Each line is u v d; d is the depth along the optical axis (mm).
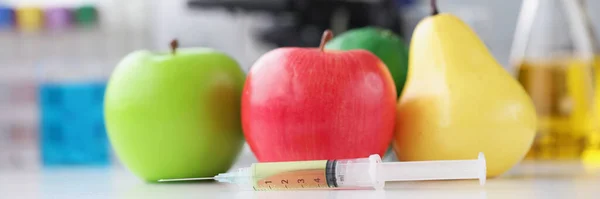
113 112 610
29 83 1779
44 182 663
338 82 541
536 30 844
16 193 565
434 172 523
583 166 749
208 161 611
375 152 561
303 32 1637
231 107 612
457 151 574
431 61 592
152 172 614
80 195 535
